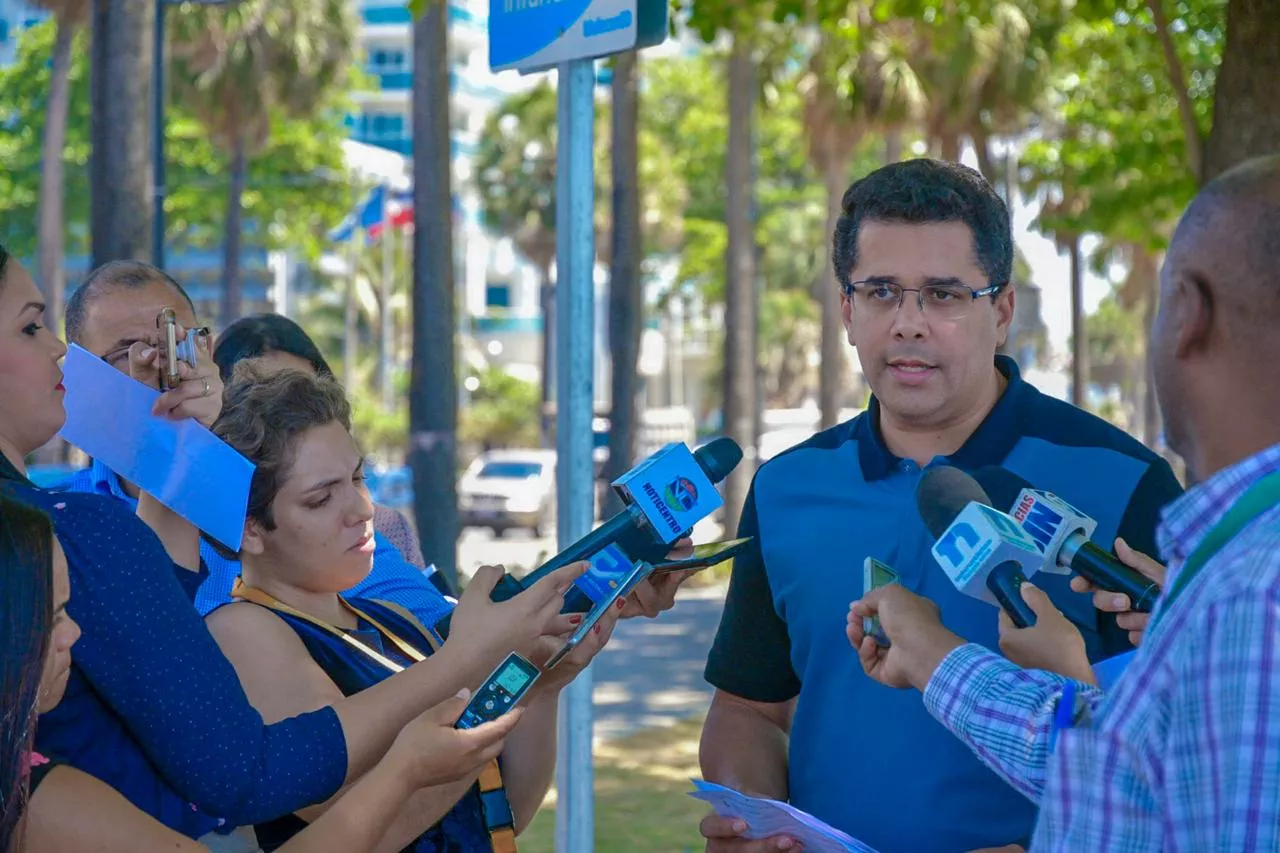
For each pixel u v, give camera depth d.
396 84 67.50
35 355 2.11
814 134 26.59
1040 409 2.62
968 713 1.88
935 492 2.24
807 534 2.64
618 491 2.43
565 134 3.04
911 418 2.56
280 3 30.73
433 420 11.73
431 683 2.25
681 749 8.01
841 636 2.57
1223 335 1.59
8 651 1.73
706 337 71.56
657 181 41.53
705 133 41.25
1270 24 5.82
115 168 10.88
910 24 23.41
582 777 3.04
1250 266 1.57
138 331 3.27
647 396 70.12
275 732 2.17
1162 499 2.51
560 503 3.06
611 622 2.39
